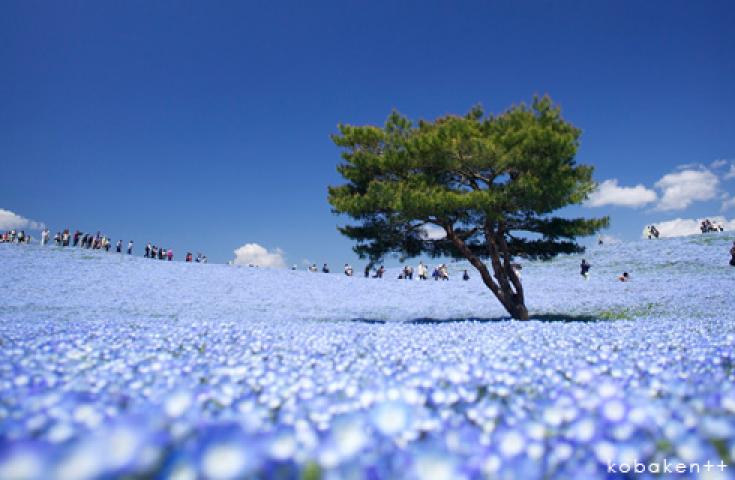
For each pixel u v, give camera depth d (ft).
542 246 57.82
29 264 106.63
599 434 8.56
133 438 5.94
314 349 22.08
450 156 48.49
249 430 7.95
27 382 12.52
